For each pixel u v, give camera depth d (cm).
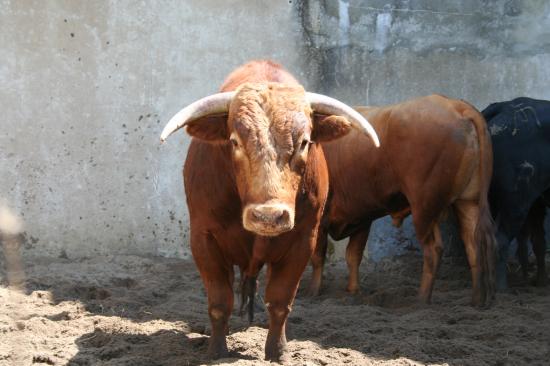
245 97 473
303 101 477
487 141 773
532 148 870
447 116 777
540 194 880
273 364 521
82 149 1000
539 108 873
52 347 572
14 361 524
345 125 499
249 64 568
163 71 1012
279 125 460
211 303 542
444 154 774
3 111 988
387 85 1050
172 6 1011
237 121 464
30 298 743
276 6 1030
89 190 1002
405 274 973
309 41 1036
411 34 1051
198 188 523
